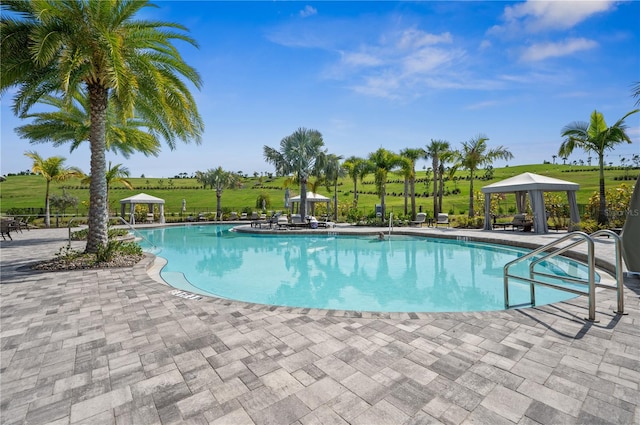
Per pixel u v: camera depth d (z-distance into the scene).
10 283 5.67
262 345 3.04
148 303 4.45
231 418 1.98
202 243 14.08
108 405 2.14
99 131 8.36
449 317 3.70
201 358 2.80
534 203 13.75
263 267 8.77
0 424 1.96
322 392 2.24
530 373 2.44
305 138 20.17
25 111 9.11
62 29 7.39
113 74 7.12
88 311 4.14
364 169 22.73
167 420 1.97
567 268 7.63
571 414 1.95
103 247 7.78
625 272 5.78
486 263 8.88
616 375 2.38
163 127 11.23
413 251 11.12
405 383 2.34
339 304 5.52
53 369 2.65
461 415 1.96
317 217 27.30
